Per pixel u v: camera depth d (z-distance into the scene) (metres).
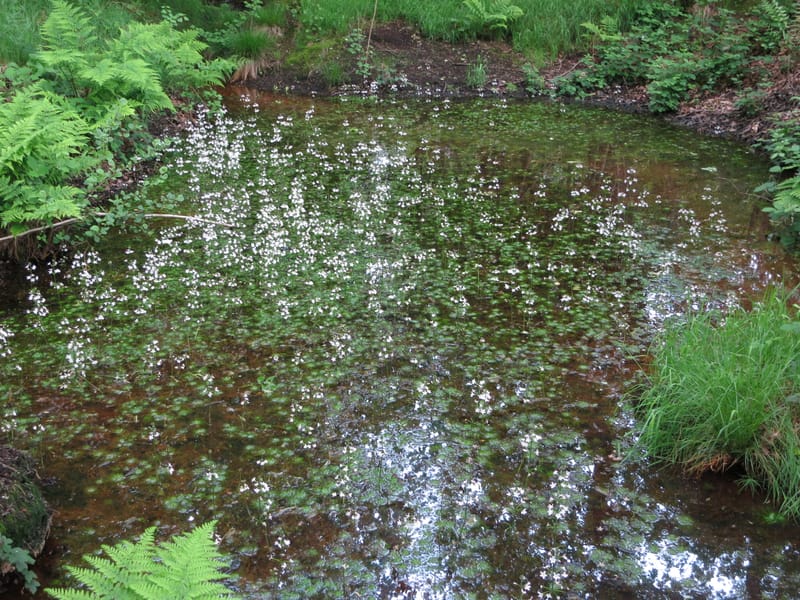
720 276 6.93
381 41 16.05
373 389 5.13
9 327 5.86
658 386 4.88
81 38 10.02
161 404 4.93
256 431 4.66
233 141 10.84
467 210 8.61
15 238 6.75
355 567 3.61
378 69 15.29
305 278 6.79
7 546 3.40
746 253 7.49
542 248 7.62
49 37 9.80
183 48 12.12
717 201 9.11
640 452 4.54
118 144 9.26
